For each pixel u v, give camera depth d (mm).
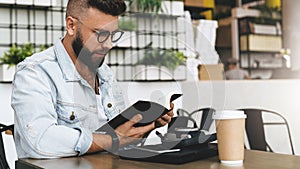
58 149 1129
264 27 6047
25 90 1189
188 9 4891
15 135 1246
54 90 1292
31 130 1135
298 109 3242
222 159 999
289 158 1052
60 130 1146
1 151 1441
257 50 5965
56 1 2990
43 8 2979
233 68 5535
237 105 2996
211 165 978
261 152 1165
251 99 3066
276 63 6105
